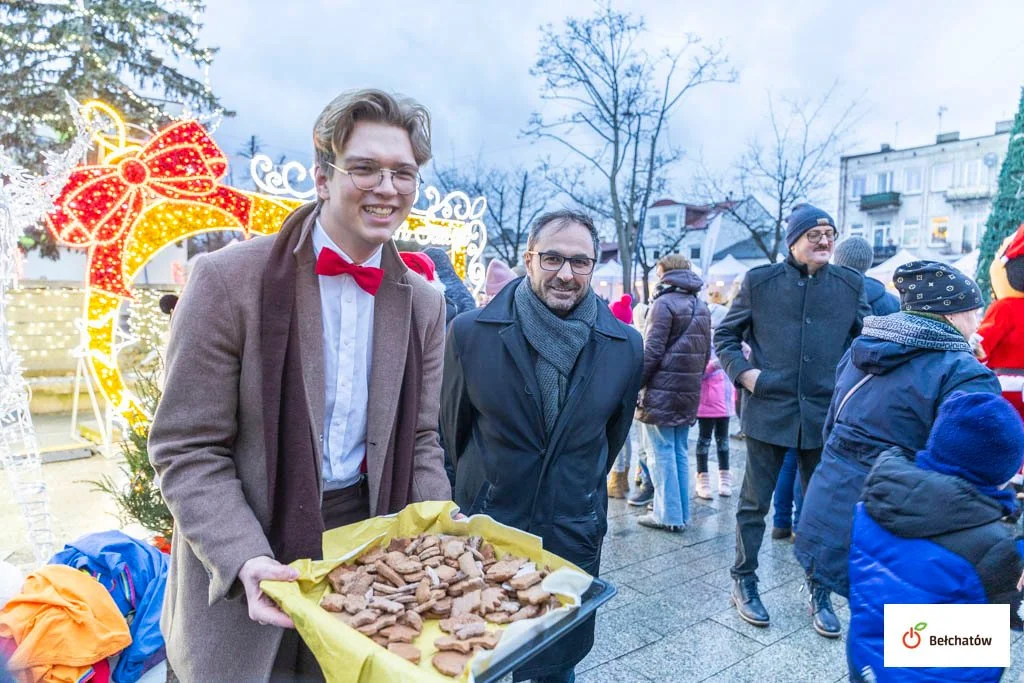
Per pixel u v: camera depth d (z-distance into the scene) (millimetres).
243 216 4867
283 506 1259
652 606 3117
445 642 1060
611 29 17125
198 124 4746
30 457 3180
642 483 4707
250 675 1273
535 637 1086
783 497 3965
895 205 34281
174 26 10992
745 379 2977
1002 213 5488
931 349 1981
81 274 12289
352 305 1352
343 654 966
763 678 2531
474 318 2078
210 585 1166
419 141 1267
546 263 1938
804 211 2979
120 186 4562
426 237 5680
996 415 1588
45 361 8922
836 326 2924
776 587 3332
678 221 31922
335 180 1235
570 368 1962
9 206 2877
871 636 1704
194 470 1202
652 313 3992
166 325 7957
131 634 2174
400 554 1280
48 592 2049
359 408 1396
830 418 2301
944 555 1609
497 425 1977
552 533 1955
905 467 1695
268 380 1237
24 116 10188
